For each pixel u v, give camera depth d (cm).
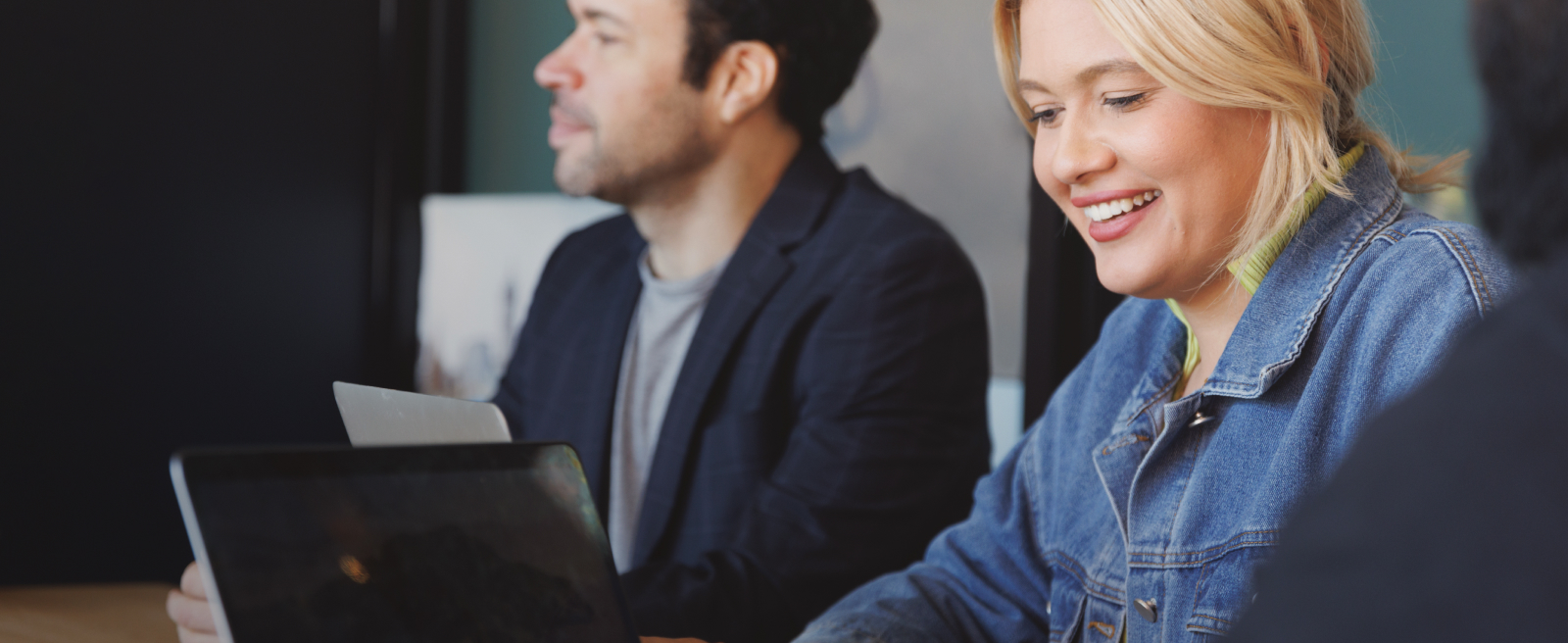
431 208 290
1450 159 104
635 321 235
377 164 299
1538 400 32
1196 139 93
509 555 72
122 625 156
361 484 66
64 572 260
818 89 223
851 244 209
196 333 278
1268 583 36
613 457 232
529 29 274
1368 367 86
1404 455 33
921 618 118
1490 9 37
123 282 267
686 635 178
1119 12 91
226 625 57
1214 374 96
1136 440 107
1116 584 107
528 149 272
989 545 125
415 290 293
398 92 294
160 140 271
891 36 220
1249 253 95
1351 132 100
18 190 252
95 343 263
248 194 284
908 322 203
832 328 203
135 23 267
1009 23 111
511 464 76
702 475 210
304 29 291
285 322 290
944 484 204
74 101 259
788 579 187
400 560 66
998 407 212
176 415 276
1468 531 31
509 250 275
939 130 217
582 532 78
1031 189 208
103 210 264
